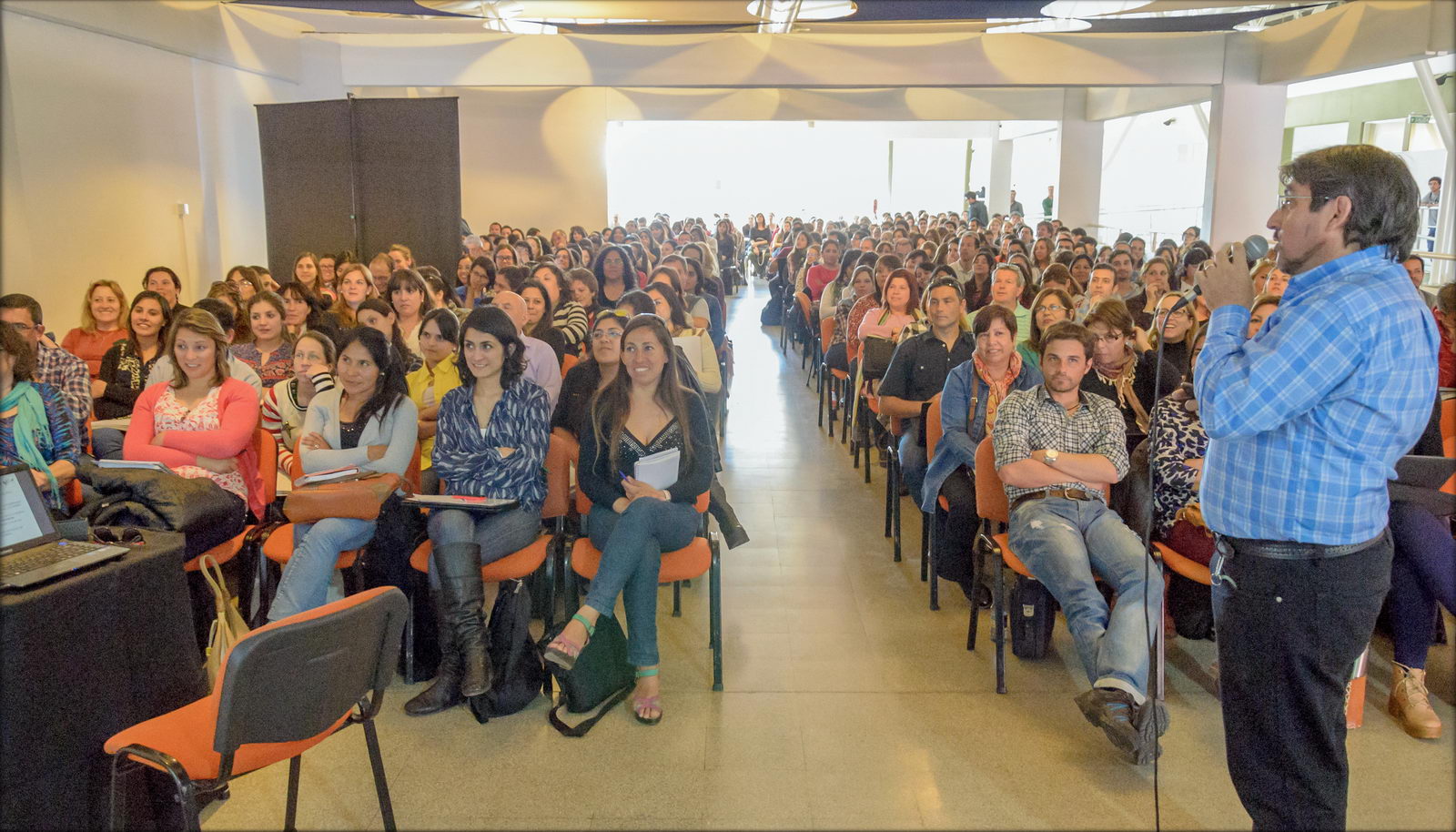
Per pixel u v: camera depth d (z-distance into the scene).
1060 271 6.15
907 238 12.45
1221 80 10.24
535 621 3.58
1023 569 3.10
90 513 2.88
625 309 4.18
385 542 3.23
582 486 3.23
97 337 5.29
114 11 6.72
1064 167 15.92
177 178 7.85
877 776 2.62
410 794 2.55
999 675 3.09
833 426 6.81
